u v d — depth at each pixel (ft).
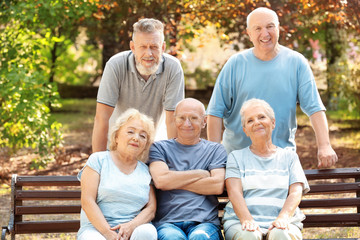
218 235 12.13
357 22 30.86
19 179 13.53
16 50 26.58
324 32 42.65
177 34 32.71
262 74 14.06
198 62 57.31
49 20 29.25
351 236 17.46
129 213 12.14
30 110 25.17
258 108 12.78
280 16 29.99
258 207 12.30
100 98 14.20
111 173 12.30
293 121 14.39
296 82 14.10
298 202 12.25
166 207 12.47
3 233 13.09
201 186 12.48
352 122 38.42
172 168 12.78
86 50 60.90
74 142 35.70
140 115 12.63
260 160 12.73
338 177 13.80
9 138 26.27
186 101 13.10
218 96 14.60
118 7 31.22
